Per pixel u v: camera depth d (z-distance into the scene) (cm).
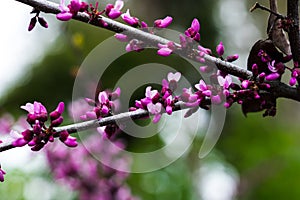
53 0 56
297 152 119
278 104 149
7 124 59
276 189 113
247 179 119
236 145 127
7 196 86
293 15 41
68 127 40
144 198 100
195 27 41
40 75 117
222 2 142
